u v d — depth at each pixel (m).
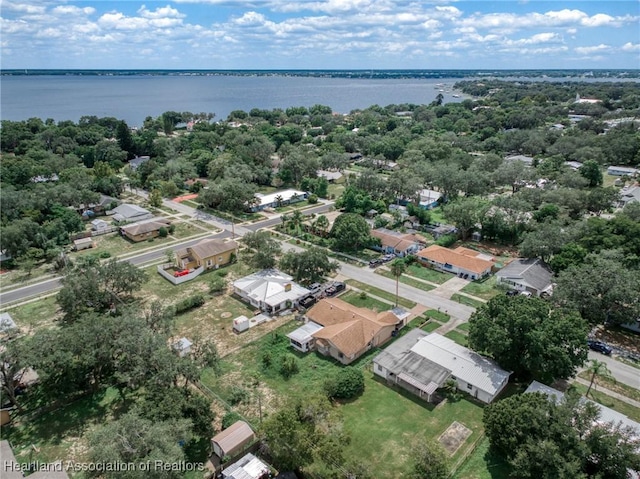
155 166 135.75
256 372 50.44
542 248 74.62
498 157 136.38
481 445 40.06
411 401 46.00
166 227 94.62
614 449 32.78
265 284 66.75
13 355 43.00
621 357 53.25
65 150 166.00
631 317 56.31
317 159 143.88
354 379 46.81
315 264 70.69
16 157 138.50
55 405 45.44
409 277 75.06
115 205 111.75
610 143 153.38
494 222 88.81
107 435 32.53
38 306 65.75
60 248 82.38
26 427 42.56
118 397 46.56
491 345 47.16
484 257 80.06
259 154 147.62
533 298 50.62
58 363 42.69
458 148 166.62
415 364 49.03
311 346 55.41
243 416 43.81
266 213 109.81
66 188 103.00
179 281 72.75
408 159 143.12
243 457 37.41
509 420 36.53
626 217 76.38
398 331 58.69
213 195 108.81
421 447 35.31
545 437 34.44
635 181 132.50
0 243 78.44
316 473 36.09
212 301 67.00
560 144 158.75
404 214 104.75
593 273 57.78
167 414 37.34
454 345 52.38
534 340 45.03
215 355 45.00
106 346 45.28
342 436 38.22
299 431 35.91
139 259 82.38
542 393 39.56
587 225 76.62
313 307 61.38
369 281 73.44
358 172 153.75
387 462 38.19
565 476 31.09
